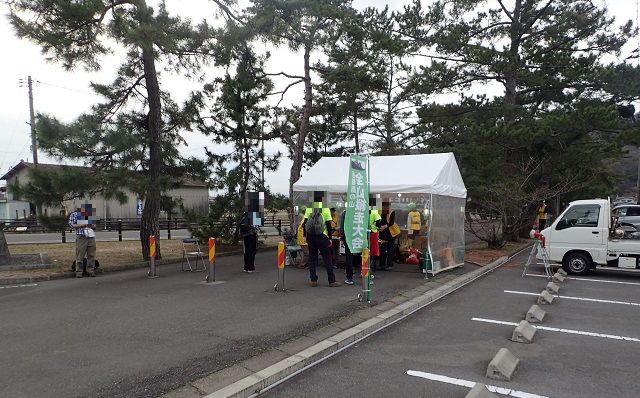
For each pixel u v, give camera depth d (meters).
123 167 10.86
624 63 18.42
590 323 6.68
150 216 12.62
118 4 11.25
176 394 3.94
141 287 8.95
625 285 9.90
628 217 19.61
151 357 4.86
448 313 7.32
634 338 5.92
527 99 22.28
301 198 12.30
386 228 11.17
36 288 8.88
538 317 6.72
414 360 5.09
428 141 25.50
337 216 13.07
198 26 12.24
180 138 14.12
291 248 11.41
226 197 15.88
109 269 11.10
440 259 10.68
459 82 20.25
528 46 19.08
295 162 18.08
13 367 4.55
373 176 11.34
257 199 11.12
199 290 8.61
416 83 21.19
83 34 10.78
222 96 16.38
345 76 18.73
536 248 11.56
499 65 17.75
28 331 5.82
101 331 5.83
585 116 15.09
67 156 10.21
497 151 17.55
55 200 10.09
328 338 5.62
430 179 10.34
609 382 4.45
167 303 7.46
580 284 10.02
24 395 3.88
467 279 10.39
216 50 13.12
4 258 10.98
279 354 5.00
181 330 5.89
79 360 4.75
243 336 5.63
